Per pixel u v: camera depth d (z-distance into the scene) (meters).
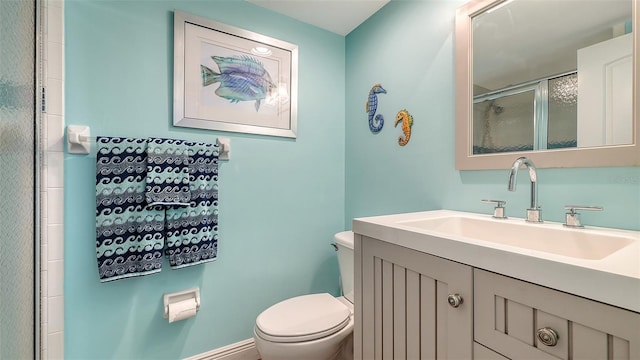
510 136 1.04
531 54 0.98
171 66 1.35
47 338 1.09
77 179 1.16
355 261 1.00
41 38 0.99
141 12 1.29
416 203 1.42
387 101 1.59
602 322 0.45
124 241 1.17
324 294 1.48
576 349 0.48
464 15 1.18
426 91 1.36
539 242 0.86
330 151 1.88
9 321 0.67
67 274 1.14
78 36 1.16
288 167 1.71
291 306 1.33
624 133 0.78
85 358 1.17
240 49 1.53
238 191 1.54
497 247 0.59
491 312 0.60
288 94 1.69
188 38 1.38
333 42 1.89
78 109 1.16
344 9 1.64
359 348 0.97
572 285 0.48
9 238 0.68
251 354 1.56
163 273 1.33
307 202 1.78
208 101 1.44
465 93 1.18
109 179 1.16
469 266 0.64
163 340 1.33
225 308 1.50
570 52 0.89
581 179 0.87
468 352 0.64
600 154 0.81
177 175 1.27
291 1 1.57
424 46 1.37
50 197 1.10
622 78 0.78
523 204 1.00
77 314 1.16
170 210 1.27
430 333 0.73
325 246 1.85
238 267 1.54
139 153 1.21
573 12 0.88
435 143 1.32
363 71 1.77
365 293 0.95
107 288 1.21
